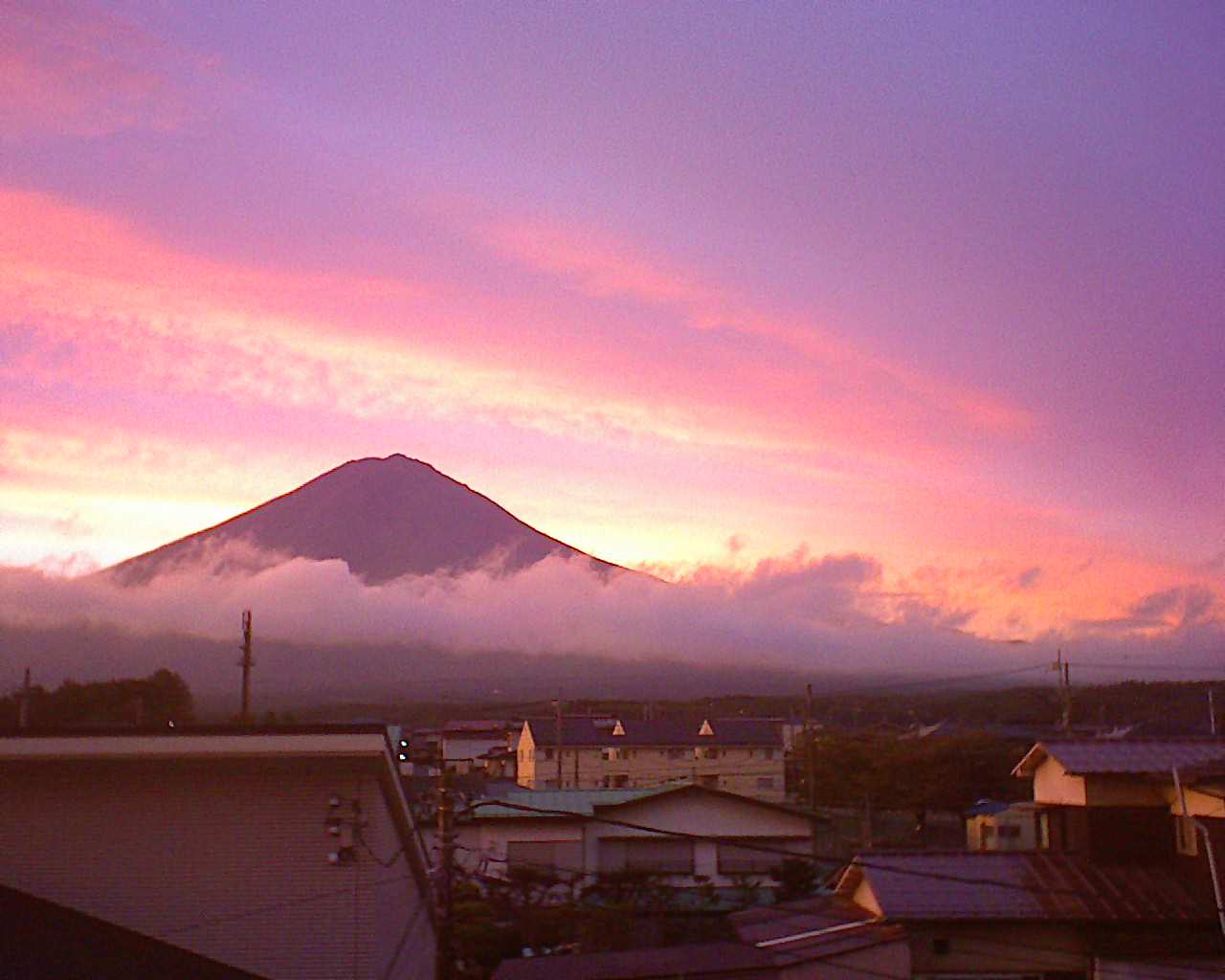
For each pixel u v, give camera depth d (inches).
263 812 493.4
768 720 2463.1
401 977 582.2
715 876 1350.9
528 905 1134.4
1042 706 2955.2
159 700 1441.9
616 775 2137.1
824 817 1402.6
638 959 735.7
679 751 2158.0
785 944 714.2
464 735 2709.2
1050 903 666.8
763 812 1382.9
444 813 649.0
